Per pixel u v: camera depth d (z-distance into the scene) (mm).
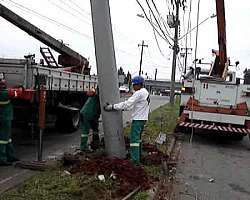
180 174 9422
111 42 8609
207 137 16453
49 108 13742
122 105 8492
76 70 17797
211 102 14883
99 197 6531
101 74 8625
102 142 10461
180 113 15289
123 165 7859
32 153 10594
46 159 9656
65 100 14766
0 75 11219
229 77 16828
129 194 6816
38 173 8164
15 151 10797
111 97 8625
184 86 15078
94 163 7973
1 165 8852
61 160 8742
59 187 6828
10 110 9125
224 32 15820
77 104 15891
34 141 12633
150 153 10156
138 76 8727
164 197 7391
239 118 14672
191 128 15297
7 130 9062
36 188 6785
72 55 17750
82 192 6605
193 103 14977
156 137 13648
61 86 13266
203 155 12297
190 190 8117
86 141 10000
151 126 16812
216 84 14820
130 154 8922
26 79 11141
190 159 11422
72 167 8117
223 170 10273
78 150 10391
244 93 14625
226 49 16219
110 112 8656
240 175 9859
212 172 9930
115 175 7516
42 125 8977
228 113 14734
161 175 8516
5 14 13367
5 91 9023
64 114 14844
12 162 9094
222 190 8312
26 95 10531
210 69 17500
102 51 8570
